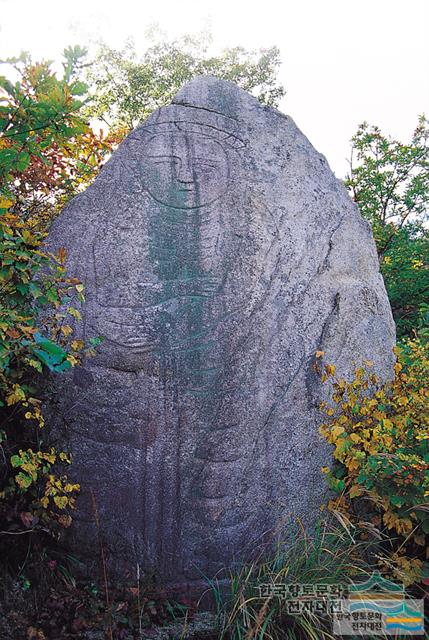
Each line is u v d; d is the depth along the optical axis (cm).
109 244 345
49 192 484
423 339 504
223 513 337
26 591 309
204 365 340
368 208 791
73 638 294
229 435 339
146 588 325
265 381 348
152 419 337
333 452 341
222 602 325
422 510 323
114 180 349
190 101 358
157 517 337
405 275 727
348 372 371
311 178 375
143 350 338
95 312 342
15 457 297
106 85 1670
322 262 371
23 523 308
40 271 344
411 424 349
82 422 340
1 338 287
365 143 790
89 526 338
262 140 366
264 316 350
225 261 348
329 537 336
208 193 351
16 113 284
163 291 343
